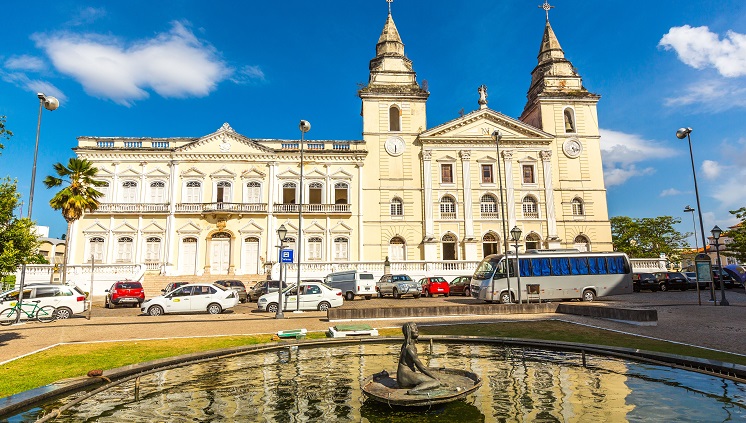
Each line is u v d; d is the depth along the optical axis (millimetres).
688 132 25719
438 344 13500
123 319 20078
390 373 9828
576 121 45094
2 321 19000
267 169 41812
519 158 43656
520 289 25859
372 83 44719
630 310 16734
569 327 16109
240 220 40594
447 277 37688
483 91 44625
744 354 11039
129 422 7188
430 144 43188
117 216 39719
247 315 21578
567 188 43688
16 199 12609
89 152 40312
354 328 14734
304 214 41031
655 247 53719
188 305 22625
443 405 7715
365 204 42094
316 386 9117
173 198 40312
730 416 7059
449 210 42688
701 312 20031
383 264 37531
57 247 62812
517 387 8773
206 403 8102
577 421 6949
